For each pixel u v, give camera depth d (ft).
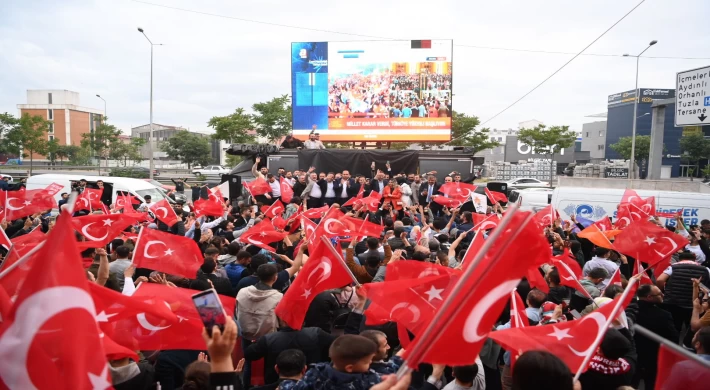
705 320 19.45
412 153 70.23
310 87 91.66
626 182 87.76
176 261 21.90
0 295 10.29
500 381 19.77
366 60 91.15
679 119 100.01
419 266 17.56
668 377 10.27
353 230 30.01
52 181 66.49
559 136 161.79
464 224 41.47
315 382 11.42
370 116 91.45
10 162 244.63
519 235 9.38
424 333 9.12
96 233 27.09
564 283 22.59
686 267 26.94
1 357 7.91
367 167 70.38
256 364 18.94
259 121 138.10
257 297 19.43
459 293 9.18
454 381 14.65
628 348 14.64
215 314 9.04
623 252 26.66
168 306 14.37
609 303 13.12
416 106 90.94
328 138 92.12
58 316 8.06
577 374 11.89
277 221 36.65
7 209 35.94
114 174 158.20
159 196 72.18
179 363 16.97
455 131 138.31
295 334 17.21
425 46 90.53
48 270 8.06
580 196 52.70
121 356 13.74
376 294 14.85
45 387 8.01
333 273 17.19
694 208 50.34
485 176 209.15
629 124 251.60
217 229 41.14
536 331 13.48
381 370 12.76
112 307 13.29
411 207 50.70
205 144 220.02
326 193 62.18
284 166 72.33
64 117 298.35
